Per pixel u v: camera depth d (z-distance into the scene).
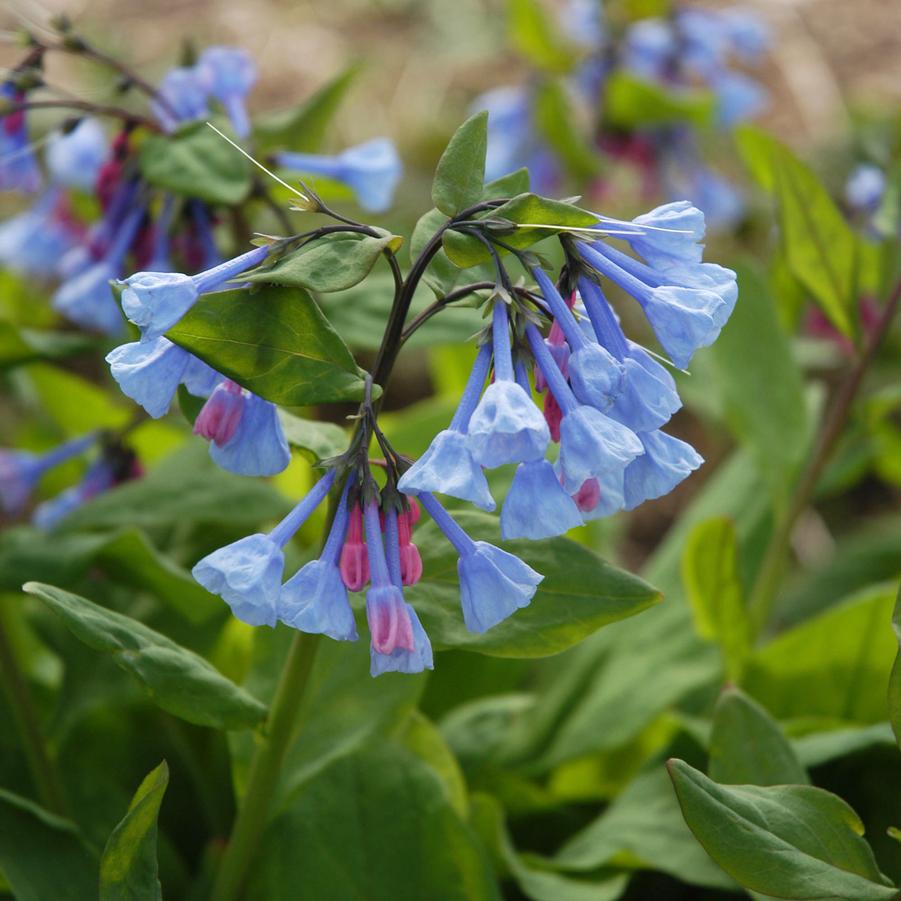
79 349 0.66
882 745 0.63
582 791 0.68
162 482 0.66
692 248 0.52
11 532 0.65
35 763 0.64
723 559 0.64
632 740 0.68
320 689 0.61
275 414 0.53
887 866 0.62
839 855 0.53
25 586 0.54
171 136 0.63
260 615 0.51
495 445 0.50
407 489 0.50
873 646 0.66
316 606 0.51
